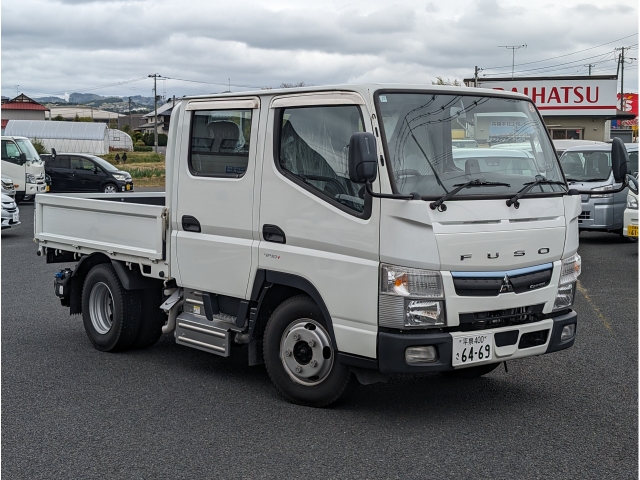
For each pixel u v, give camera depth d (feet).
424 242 17.19
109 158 230.07
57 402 20.48
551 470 15.71
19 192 95.50
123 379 22.72
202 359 25.25
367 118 17.95
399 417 19.10
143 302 25.55
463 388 21.75
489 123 19.67
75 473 15.65
